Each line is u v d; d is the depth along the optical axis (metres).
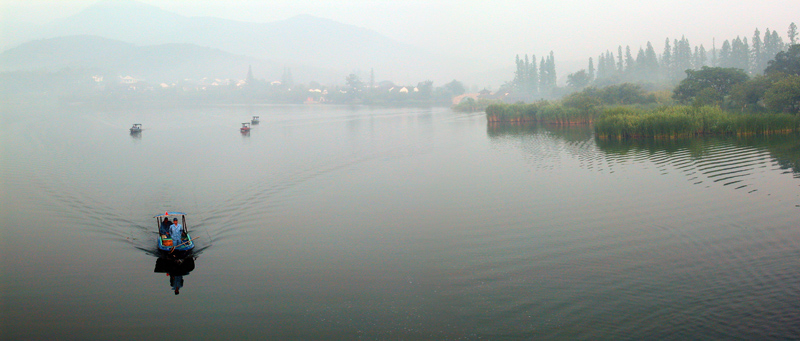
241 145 74.38
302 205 36.56
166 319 19.27
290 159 59.25
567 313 18.77
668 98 108.69
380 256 25.59
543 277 22.20
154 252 26.84
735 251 24.25
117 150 69.38
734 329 16.97
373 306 19.95
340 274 23.30
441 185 42.97
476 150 65.19
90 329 18.59
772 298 19.00
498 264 23.97
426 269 23.66
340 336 17.72
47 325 18.88
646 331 17.17
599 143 66.44
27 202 37.41
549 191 38.91
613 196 36.25
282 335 17.86
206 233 29.89
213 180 46.03
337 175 48.50
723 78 95.19
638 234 27.55
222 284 22.41
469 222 31.30
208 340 17.64
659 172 44.16
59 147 73.25
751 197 33.91
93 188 42.41
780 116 67.88
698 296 19.56
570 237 27.55
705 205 32.56
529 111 112.88
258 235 29.44
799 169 42.16
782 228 27.19
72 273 23.86
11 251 26.84
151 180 46.12
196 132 96.94
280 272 23.69
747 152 52.19
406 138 82.75
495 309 19.34
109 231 30.39
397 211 34.56
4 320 19.27
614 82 188.50
